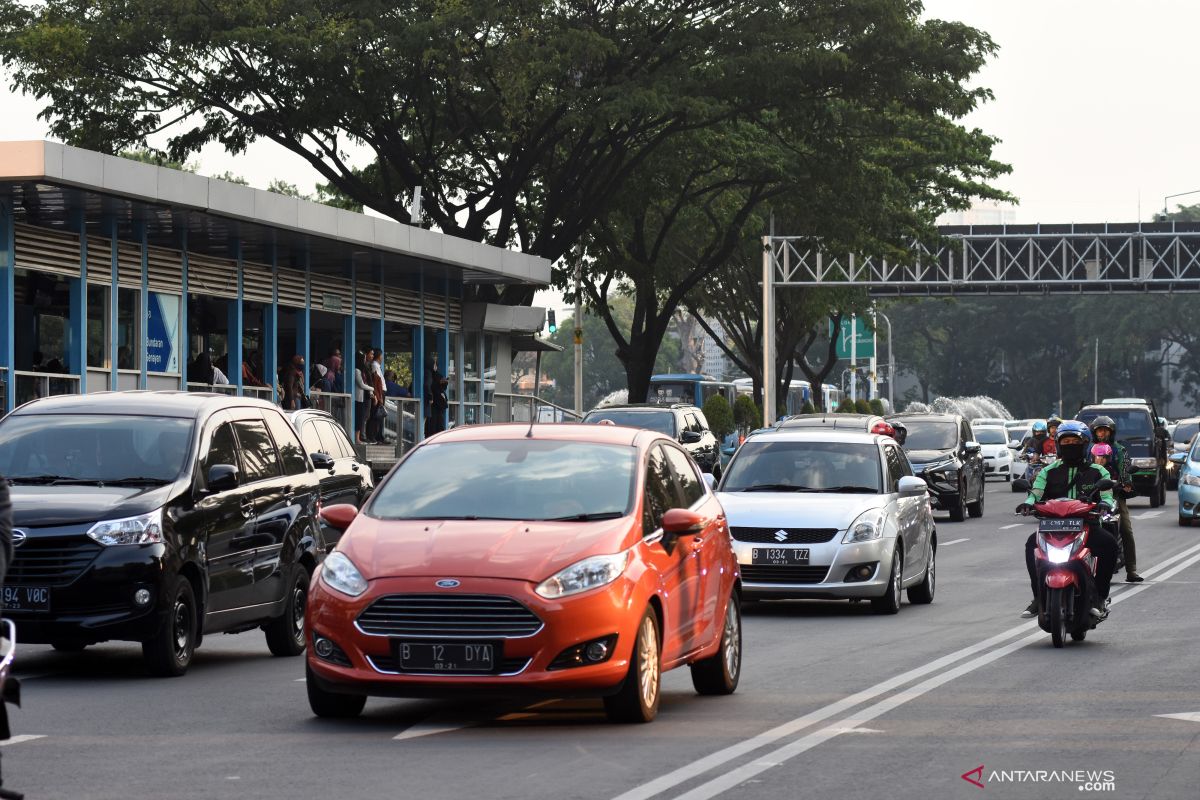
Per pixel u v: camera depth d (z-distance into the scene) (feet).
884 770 41.63
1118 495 99.45
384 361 202.18
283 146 208.13
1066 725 49.29
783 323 334.24
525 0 187.21
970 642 73.31
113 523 60.54
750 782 39.91
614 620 47.16
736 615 58.18
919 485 90.48
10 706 53.62
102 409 66.95
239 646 76.18
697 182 263.29
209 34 183.32
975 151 279.28
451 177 223.10
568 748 45.03
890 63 200.13
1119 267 347.97
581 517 50.26
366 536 49.11
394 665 46.73
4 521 27.17
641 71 200.44
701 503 57.06
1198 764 42.55
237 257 157.69
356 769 41.81
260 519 68.80
